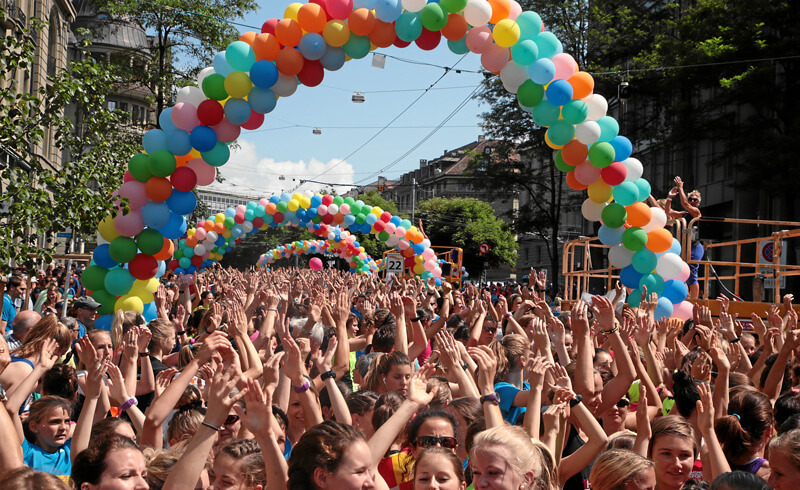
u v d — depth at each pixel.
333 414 4.80
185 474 3.39
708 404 4.44
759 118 26.98
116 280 10.05
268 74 9.48
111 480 3.43
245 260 88.69
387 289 13.80
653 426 4.29
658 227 10.41
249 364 5.32
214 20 28.78
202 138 9.77
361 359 6.54
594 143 9.97
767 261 12.36
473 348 4.68
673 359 7.05
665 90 32.84
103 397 5.01
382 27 9.65
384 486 3.82
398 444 4.66
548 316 7.68
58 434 4.56
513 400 5.26
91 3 30.69
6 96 9.87
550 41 9.66
